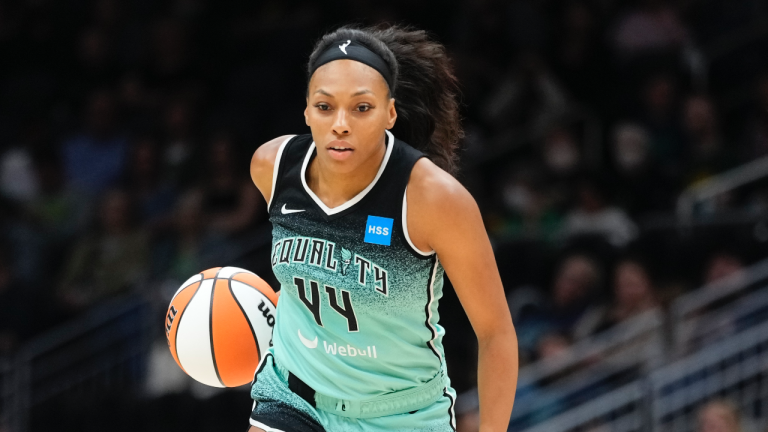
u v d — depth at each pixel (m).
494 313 5.24
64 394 15.02
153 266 15.58
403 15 18.06
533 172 15.30
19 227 16.86
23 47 19.45
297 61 18.25
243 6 20.34
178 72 18.47
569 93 17.59
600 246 13.52
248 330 6.17
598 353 12.44
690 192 14.29
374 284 5.20
